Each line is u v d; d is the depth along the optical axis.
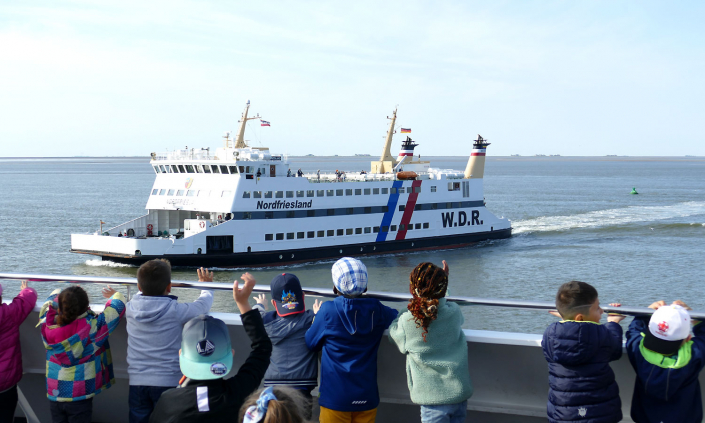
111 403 6.46
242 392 4.39
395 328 5.16
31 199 113.31
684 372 4.55
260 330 4.75
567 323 4.69
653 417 4.82
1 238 57.28
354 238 45.09
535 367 5.49
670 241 54.50
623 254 47.28
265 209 40.62
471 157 54.00
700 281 37.44
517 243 53.88
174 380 5.36
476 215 52.94
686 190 137.75
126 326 5.77
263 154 41.44
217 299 21.45
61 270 40.25
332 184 43.53
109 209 91.81
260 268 40.84
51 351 5.33
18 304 5.66
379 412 6.07
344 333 5.11
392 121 54.59
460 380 4.97
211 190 40.84
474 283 37.50
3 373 5.55
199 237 39.00
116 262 41.16
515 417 5.74
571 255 46.97
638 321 5.01
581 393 4.62
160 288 5.46
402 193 47.25
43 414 6.55
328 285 36.47
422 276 4.92
